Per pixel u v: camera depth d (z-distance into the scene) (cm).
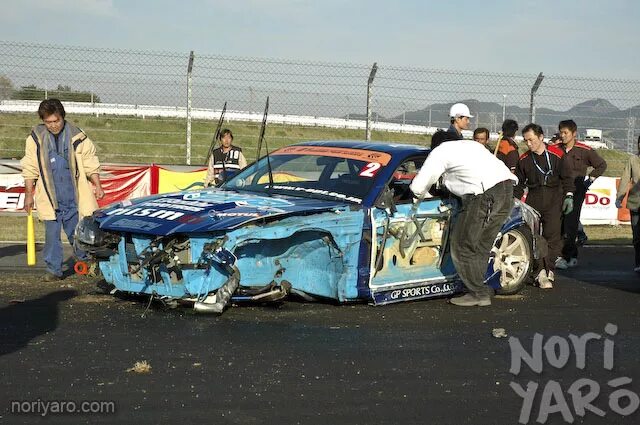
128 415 406
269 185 731
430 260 715
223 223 596
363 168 710
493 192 697
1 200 1319
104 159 1672
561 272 958
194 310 618
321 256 659
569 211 897
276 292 632
